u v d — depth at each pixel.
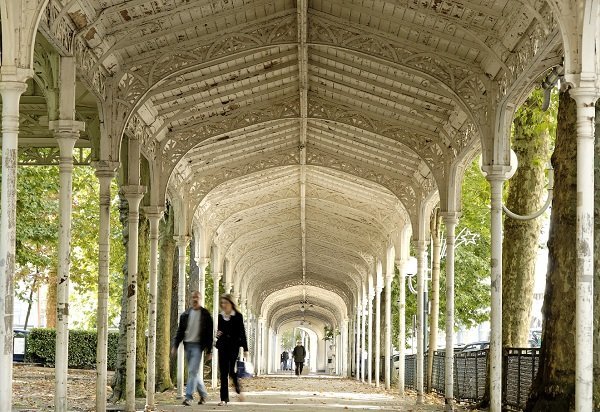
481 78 15.59
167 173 19.86
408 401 25.05
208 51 15.66
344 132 23.03
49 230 32.03
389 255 33.38
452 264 19.91
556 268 12.65
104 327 14.98
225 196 28.11
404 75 17.55
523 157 18.97
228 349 19.67
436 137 20.03
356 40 16.03
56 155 20.97
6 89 10.33
